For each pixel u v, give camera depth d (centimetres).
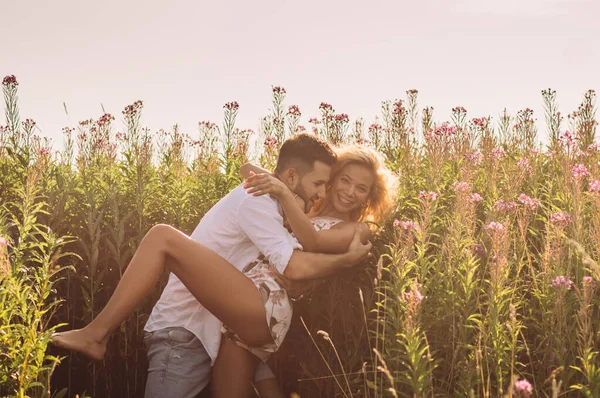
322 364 326
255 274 292
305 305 352
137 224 373
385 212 378
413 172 481
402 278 264
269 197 300
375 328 324
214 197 425
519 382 177
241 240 300
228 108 602
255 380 308
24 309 229
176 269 277
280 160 330
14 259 265
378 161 367
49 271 249
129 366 354
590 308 257
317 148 324
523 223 320
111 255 359
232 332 287
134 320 350
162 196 423
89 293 351
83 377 346
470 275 267
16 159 430
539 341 285
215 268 277
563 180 410
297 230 304
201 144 667
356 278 351
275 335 288
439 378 271
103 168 489
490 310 245
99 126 634
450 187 411
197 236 309
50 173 409
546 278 268
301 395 344
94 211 337
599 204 281
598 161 450
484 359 242
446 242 296
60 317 346
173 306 290
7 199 393
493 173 413
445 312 276
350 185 360
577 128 622
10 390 225
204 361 288
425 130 627
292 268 287
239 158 493
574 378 246
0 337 222
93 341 260
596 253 284
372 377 305
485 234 322
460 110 655
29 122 551
